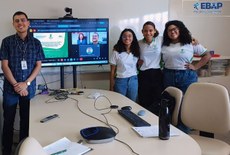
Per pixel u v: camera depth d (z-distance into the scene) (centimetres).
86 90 325
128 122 208
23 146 121
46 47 347
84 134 174
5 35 349
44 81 374
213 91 245
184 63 338
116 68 351
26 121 317
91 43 364
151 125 200
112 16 385
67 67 382
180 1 417
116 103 263
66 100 276
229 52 459
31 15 354
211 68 420
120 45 344
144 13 398
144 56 360
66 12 360
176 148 162
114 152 157
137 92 364
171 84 346
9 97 310
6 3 343
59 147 162
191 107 252
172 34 331
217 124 242
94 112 234
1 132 345
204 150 223
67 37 353
